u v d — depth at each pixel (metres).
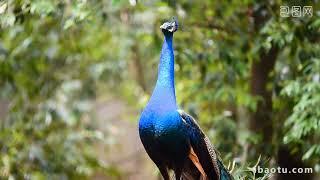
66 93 16.75
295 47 12.36
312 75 11.88
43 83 16.06
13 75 15.29
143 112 9.37
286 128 12.89
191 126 9.37
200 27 13.85
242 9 13.73
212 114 14.39
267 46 12.24
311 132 11.84
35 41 15.01
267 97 13.35
